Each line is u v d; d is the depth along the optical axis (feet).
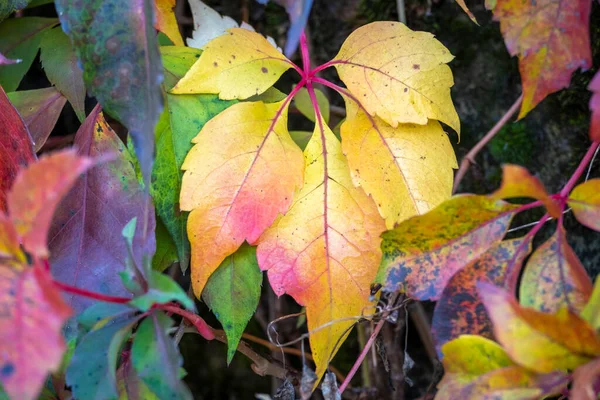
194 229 0.88
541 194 0.76
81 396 0.75
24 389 0.61
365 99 0.93
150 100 0.81
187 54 0.99
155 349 0.75
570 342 0.70
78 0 0.85
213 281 0.93
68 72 1.03
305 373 0.93
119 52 0.84
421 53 0.93
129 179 0.92
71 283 0.88
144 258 0.73
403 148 0.92
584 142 1.19
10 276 0.66
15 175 0.89
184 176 0.88
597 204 0.80
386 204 0.90
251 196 0.88
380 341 1.05
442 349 0.77
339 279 0.90
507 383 0.75
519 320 0.70
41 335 0.62
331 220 0.91
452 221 0.81
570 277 0.79
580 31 0.86
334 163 0.92
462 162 1.19
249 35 0.94
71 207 0.91
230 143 0.89
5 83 1.11
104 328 0.77
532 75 0.87
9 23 1.12
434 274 0.83
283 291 0.89
